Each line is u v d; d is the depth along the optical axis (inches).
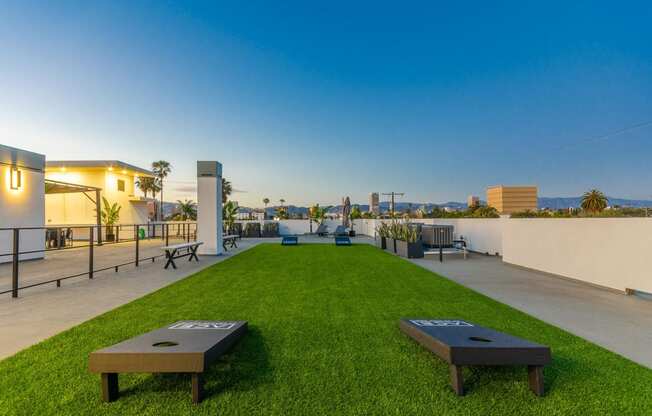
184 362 72.7
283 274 255.1
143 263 323.0
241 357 98.5
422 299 174.1
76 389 79.2
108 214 692.1
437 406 72.4
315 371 89.3
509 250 311.4
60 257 379.6
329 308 155.8
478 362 77.5
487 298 177.5
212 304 163.3
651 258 176.2
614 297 182.1
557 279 237.6
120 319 138.0
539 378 77.7
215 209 395.2
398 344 109.3
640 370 90.0
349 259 350.9
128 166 738.2
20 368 90.5
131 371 72.3
